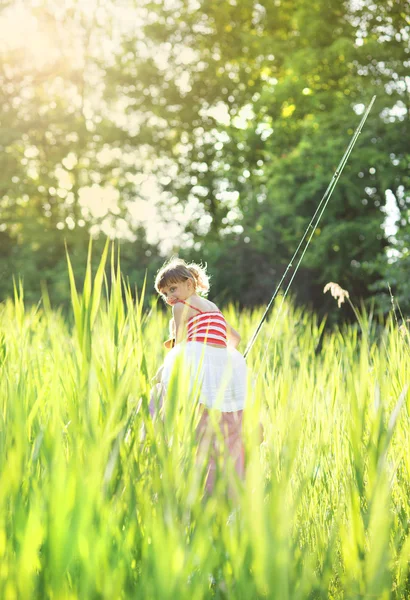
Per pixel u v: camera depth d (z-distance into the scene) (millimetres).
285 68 24453
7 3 27375
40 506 1577
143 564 1626
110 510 1718
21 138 27109
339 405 3406
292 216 21656
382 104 20562
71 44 28422
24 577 1368
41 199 28391
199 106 28516
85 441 1915
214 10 27484
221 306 23953
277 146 23266
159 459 1988
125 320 2648
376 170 20828
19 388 2439
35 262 26391
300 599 1507
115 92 27984
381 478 1617
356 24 23469
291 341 6723
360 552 1688
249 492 1474
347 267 21062
